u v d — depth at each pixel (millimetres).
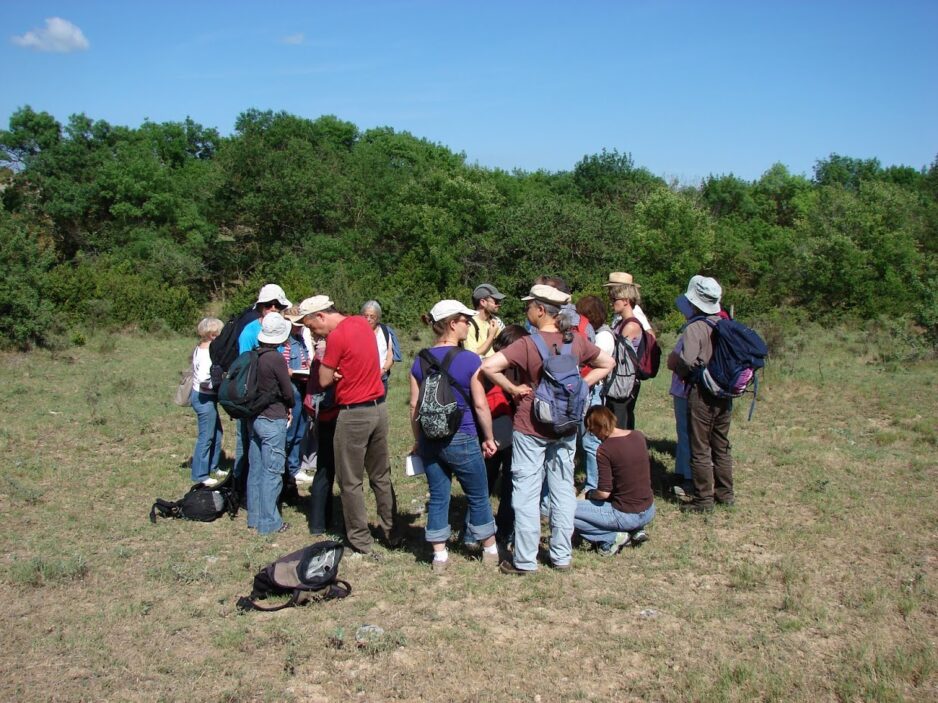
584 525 5414
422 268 24844
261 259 26438
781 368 12852
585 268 24625
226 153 27281
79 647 4105
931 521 5992
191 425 9602
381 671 3898
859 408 10273
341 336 5246
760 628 4340
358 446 5340
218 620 4453
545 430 4898
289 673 3885
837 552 5430
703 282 6137
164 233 27031
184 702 3621
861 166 43781
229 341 6496
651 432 9109
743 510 6309
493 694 3691
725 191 36844
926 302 15375
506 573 5117
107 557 5359
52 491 6855
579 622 4430
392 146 35781
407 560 5406
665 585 4945
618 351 6406
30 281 15758
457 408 4926
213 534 5906
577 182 41156
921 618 4445
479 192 26047
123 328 19719
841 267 22391
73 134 29172
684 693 3674
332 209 26641
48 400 10930
